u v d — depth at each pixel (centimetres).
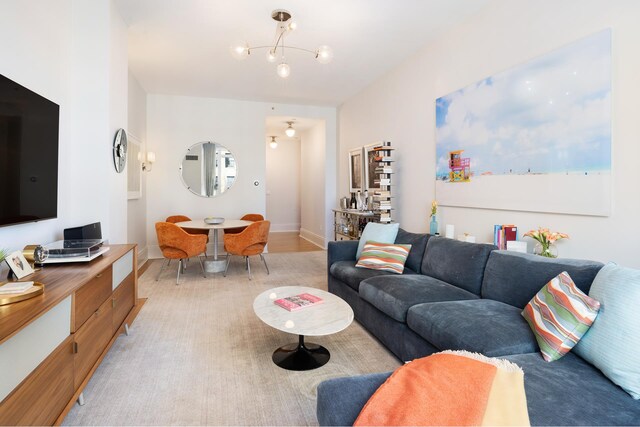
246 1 292
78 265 205
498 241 276
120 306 246
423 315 198
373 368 215
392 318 231
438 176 362
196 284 405
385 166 432
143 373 206
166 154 576
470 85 315
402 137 432
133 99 471
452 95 338
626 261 203
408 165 420
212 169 600
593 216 220
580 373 131
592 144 217
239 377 203
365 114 535
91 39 285
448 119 345
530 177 258
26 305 134
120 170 316
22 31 211
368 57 414
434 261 281
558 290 158
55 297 144
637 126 196
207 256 576
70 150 279
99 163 288
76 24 282
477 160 309
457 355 142
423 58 387
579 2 225
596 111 215
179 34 352
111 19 292
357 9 305
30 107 208
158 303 336
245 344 247
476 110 308
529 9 260
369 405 108
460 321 180
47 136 229
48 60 244
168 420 163
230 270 477
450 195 345
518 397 111
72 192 282
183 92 560
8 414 109
